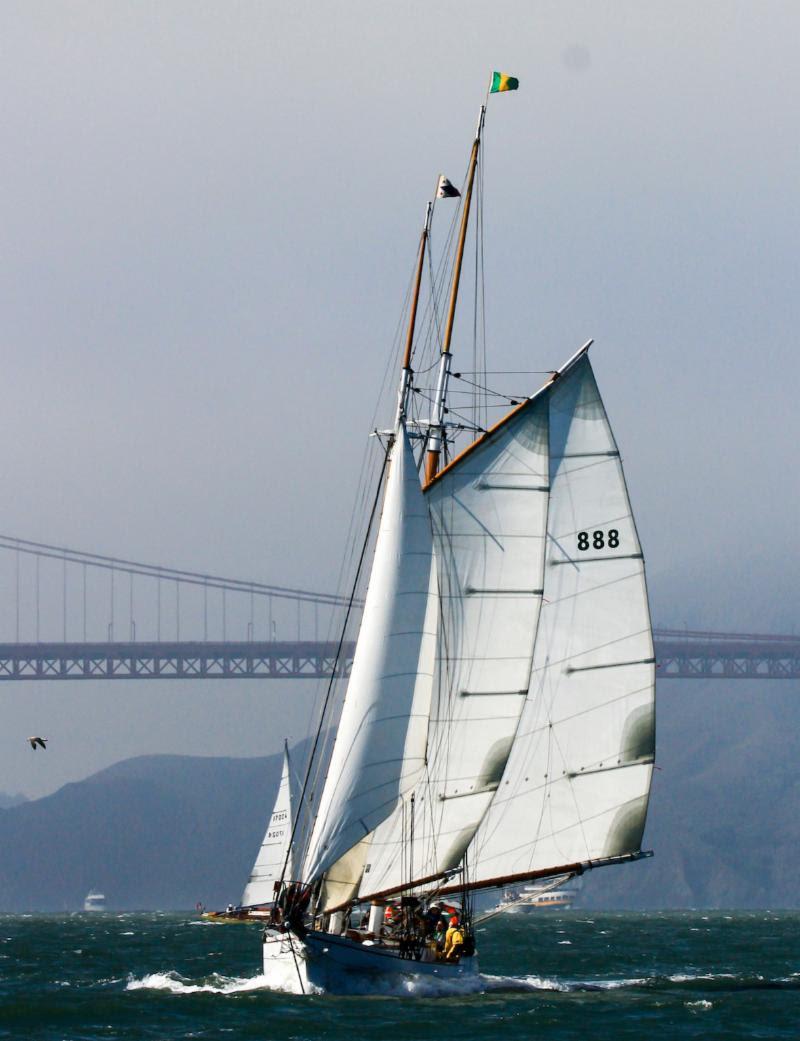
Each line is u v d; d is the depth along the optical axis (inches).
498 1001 7357.3
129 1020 6884.8
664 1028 6688.0
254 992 7504.9
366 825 6924.2
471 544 7465.6
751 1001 7736.2
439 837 7332.7
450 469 7445.9
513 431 7529.5
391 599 7022.6
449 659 7406.5
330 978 7204.7
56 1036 6476.4
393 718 6968.5
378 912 7347.4
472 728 7421.3
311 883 7017.7
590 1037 6387.8
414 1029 6432.1
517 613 7514.8
